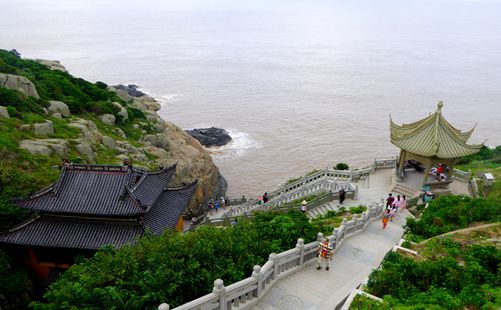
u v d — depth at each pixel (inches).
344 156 2979.8
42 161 1427.2
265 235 814.5
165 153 2134.6
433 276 618.8
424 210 1063.6
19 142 1465.3
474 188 1427.2
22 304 1031.6
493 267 672.4
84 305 529.0
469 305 541.0
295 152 3061.0
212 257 651.5
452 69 6368.1
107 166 1114.7
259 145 3206.2
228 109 4170.8
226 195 2453.2
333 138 3336.6
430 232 897.5
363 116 3924.7
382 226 1066.1
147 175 1185.4
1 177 1243.8
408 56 7711.6
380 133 3454.7
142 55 7239.2
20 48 7357.3
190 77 5625.0
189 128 3609.7
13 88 1834.4
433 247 753.6
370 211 1080.8
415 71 6230.3
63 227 1076.5
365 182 1556.3
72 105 2098.9
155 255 621.6
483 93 4788.4
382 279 615.2
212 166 2476.6
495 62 6988.2
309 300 644.7
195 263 612.7
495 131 3484.3
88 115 2148.1
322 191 1523.1
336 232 859.4
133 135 2215.8
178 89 4953.3
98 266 626.8
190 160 2250.2
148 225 1103.6
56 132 1702.8
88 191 1080.8
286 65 6707.7
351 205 1334.9
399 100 4527.6
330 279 727.1
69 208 1042.1
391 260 689.6
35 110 1791.3
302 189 1566.2
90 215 1059.3
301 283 702.5
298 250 737.6
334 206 1347.2
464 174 1525.6
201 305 527.5
